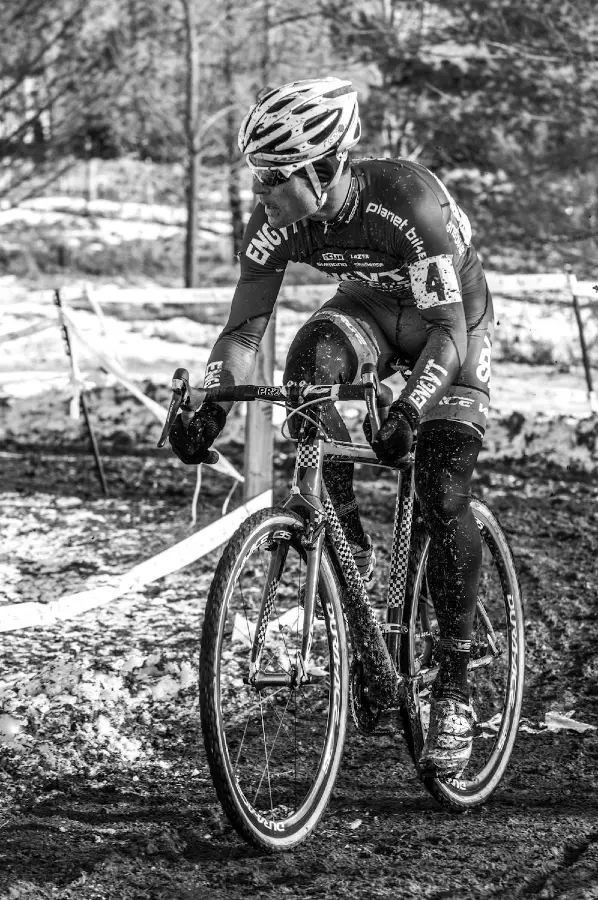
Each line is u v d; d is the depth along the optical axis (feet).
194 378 58.18
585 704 20.22
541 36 51.67
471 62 51.03
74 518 32.83
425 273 14.55
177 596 26.07
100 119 85.97
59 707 19.43
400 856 14.25
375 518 32.94
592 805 16.15
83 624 23.99
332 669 15.02
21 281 111.04
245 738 18.37
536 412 49.75
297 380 14.76
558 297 76.95
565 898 13.07
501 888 13.35
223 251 137.59
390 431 13.43
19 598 25.27
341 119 13.85
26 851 14.29
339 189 14.44
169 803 16.01
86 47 80.84
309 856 14.25
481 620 17.43
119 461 41.37
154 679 20.79
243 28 93.15
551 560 28.71
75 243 131.95
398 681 15.31
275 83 89.56
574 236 50.21
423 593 16.66
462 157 54.70
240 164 103.19
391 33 52.95
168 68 97.04
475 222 51.19
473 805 15.99
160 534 31.12
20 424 48.11
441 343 14.34
